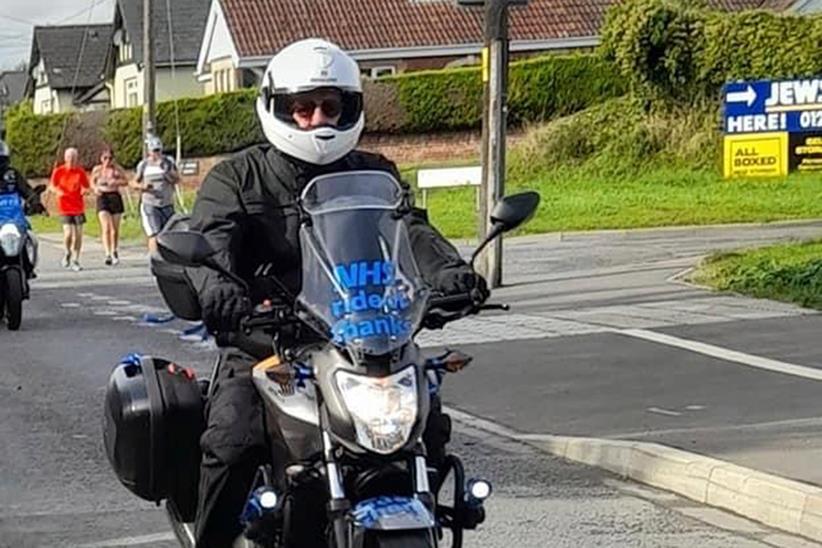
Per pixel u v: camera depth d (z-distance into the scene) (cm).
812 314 1578
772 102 3531
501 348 1447
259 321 552
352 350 530
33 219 4603
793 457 930
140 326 1770
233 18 5656
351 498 534
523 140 4091
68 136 5338
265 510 552
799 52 3622
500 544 796
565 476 968
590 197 3388
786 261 1925
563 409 1155
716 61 3697
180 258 545
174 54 7262
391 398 521
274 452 568
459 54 5669
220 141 4991
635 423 1082
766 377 1239
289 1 5703
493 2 1900
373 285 546
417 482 529
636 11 3778
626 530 827
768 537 812
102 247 3294
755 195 3247
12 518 873
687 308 1658
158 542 811
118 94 7894
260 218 607
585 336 1495
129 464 638
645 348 1405
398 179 595
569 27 5697
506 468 989
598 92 4419
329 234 562
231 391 595
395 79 4759
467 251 2556
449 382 1284
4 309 1777
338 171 612
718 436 1011
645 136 3762
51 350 1576
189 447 633
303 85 592
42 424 1162
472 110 4747
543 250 2489
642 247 2452
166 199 2522
